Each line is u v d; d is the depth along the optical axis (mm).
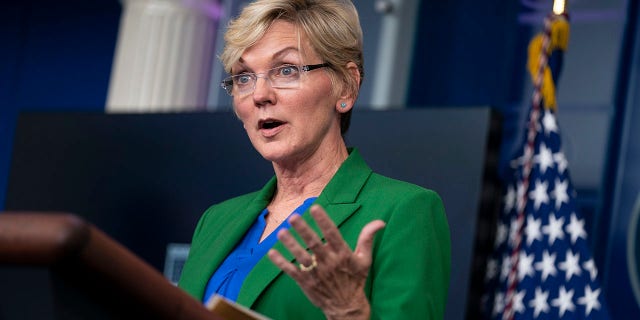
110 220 4188
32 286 719
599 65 4242
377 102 4723
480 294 3496
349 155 1867
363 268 1280
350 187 1785
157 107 5203
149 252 4078
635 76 4164
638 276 3936
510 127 4379
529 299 3393
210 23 5371
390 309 1559
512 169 3666
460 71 4598
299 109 1813
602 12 4301
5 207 4398
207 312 833
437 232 1709
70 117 4383
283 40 1825
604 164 4113
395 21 4766
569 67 4293
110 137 4277
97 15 6066
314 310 1589
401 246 1625
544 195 3506
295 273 1261
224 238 1834
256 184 3912
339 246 1240
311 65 1831
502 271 3539
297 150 1818
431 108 3582
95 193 4250
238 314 1169
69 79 6031
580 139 4188
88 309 742
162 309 789
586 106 4215
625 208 4023
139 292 763
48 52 6109
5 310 738
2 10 6227
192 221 4023
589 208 4086
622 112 4145
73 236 711
